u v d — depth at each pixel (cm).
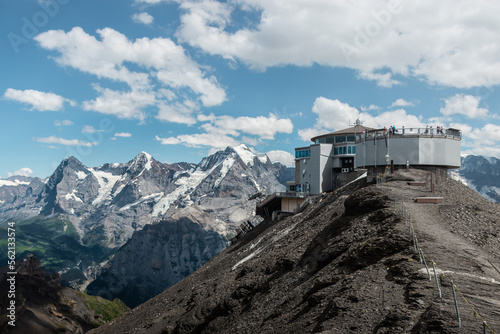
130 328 6262
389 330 1552
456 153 5409
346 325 1725
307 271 3106
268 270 3788
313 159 9919
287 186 10894
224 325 3425
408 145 5262
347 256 2600
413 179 4444
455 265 1994
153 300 7744
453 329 1417
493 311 1517
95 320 19412
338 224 3475
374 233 2752
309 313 2166
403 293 1817
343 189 6281
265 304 3084
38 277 18875
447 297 1656
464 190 4481
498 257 2216
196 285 6469
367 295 1908
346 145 9488
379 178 4703
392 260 2200
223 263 7244
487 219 3058
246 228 11069
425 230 2556
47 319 15950
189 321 3947
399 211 3031
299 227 5631
